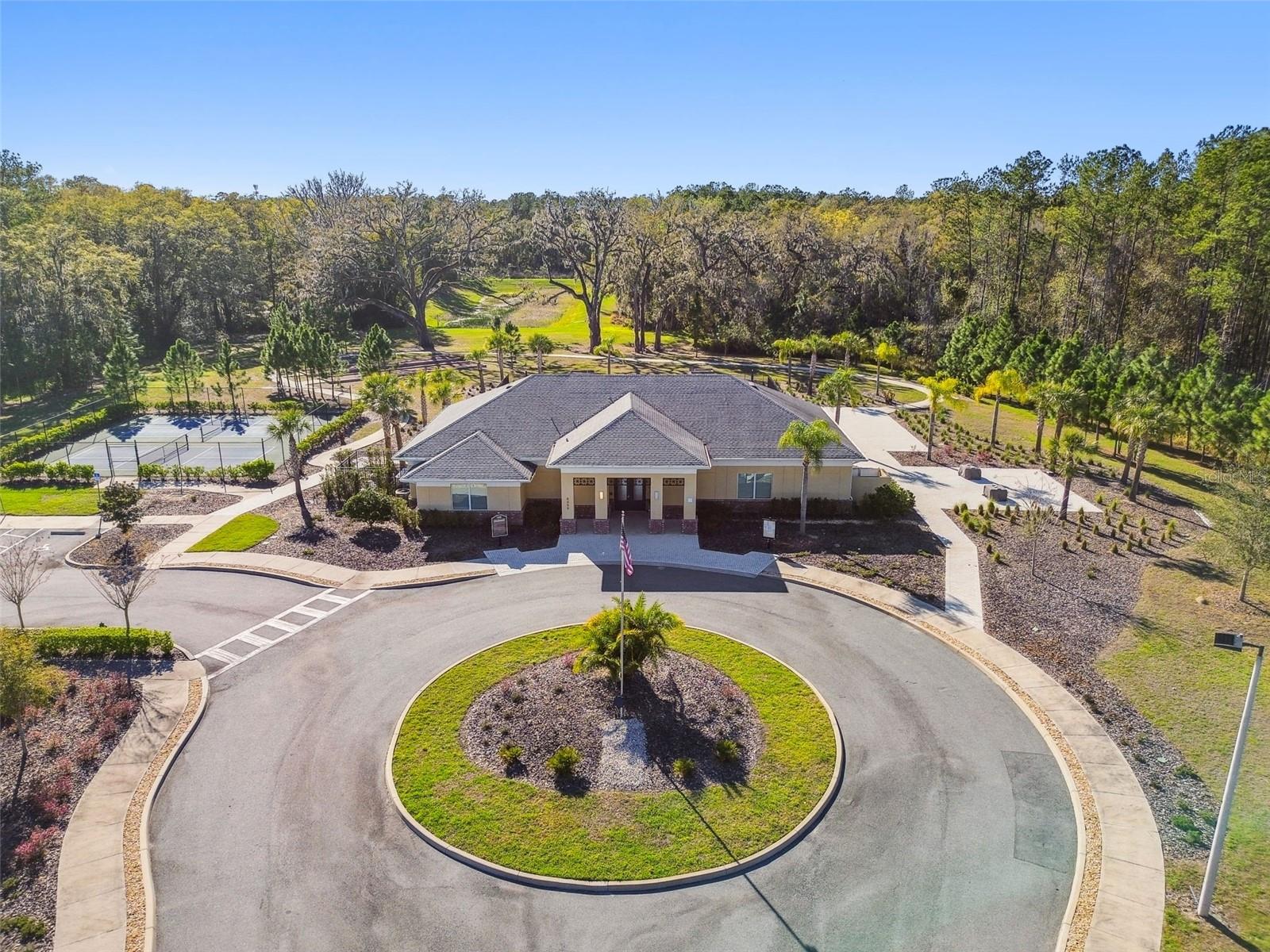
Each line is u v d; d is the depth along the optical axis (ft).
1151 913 50.78
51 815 59.77
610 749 66.59
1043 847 56.39
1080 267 255.50
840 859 55.52
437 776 63.62
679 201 318.65
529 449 124.06
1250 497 98.58
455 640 86.02
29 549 111.24
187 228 303.89
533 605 94.38
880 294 290.97
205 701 74.79
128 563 107.96
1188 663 81.10
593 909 51.70
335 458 157.38
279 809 60.70
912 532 117.29
